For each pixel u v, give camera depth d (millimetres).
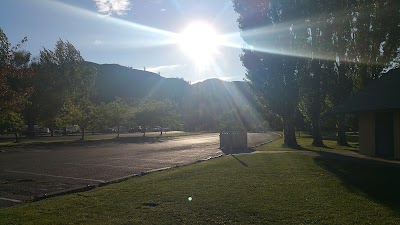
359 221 6898
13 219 7379
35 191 10914
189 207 8180
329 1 28312
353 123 39844
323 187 10336
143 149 29656
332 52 29562
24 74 21516
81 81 59750
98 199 9156
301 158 18547
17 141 40938
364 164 15672
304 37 28969
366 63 27406
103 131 76688
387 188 10141
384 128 19484
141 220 7211
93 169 16188
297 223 6820
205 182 11461
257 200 8695
